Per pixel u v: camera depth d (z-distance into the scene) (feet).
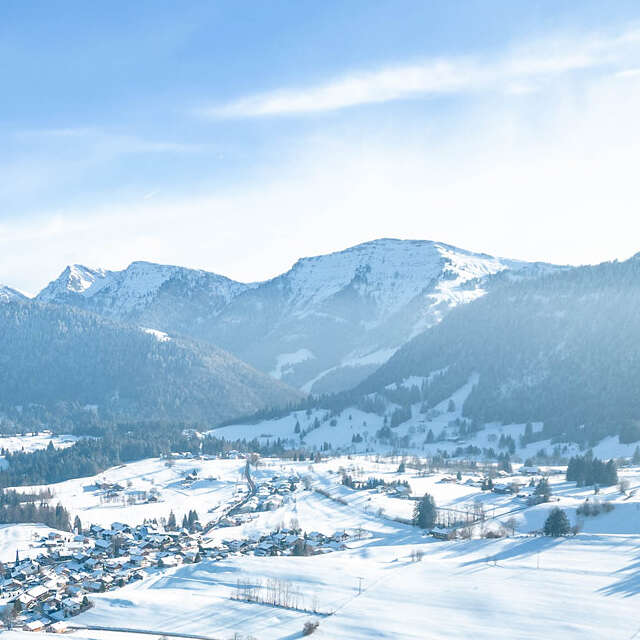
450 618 604.49
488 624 586.86
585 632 556.92
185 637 611.47
